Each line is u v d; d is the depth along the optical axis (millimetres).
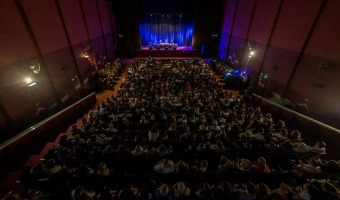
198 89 12195
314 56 9031
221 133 6766
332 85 8031
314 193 4438
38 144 7395
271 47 12570
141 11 25203
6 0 7363
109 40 21672
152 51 25094
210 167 5828
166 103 9914
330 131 7227
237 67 18094
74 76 12430
